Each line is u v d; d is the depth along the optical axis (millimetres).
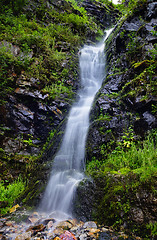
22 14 10414
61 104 7453
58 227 3191
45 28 10773
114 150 4816
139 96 5148
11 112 6469
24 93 6820
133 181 3373
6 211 4281
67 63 9336
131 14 7945
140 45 6676
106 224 3285
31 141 6574
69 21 13062
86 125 6250
